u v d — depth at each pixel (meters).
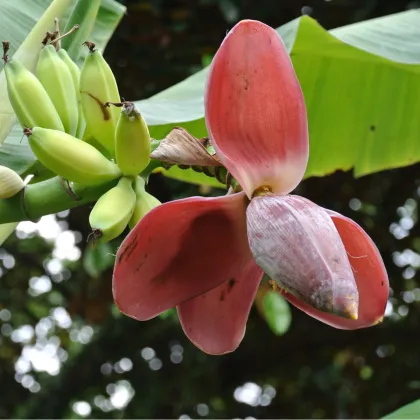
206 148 0.85
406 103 1.61
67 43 1.07
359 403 3.70
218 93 0.80
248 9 2.87
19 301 4.04
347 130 1.65
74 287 3.82
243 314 0.87
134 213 0.88
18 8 1.29
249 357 3.76
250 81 0.80
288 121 0.81
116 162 0.89
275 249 0.75
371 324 0.84
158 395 3.82
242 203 0.82
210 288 0.84
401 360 3.59
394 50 1.22
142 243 0.80
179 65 2.95
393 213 3.35
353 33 1.27
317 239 0.74
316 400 3.85
